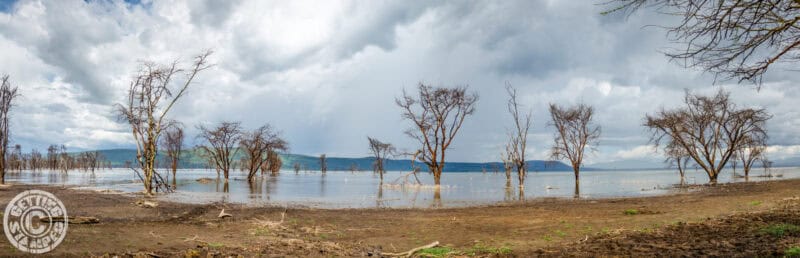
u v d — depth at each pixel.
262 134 63.59
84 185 42.28
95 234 9.94
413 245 11.78
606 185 49.53
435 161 46.44
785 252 7.23
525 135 44.97
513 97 45.00
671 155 51.09
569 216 17.53
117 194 28.94
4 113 38.69
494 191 39.16
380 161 64.19
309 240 12.20
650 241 9.95
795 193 24.36
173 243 9.84
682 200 23.72
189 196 29.81
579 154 46.12
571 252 9.34
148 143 31.77
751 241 8.76
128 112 31.30
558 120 47.38
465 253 10.10
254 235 12.52
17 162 105.31
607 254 8.83
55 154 116.88
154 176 32.91
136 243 9.37
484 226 15.26
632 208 20.08
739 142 44.03
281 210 20.28
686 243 9.30
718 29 6.47
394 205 24.92
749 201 20.19
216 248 9.62
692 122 44.88
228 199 27.67
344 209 22.06
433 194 35.06
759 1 5.99
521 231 13.75
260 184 53.06
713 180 44.03
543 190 40.50
